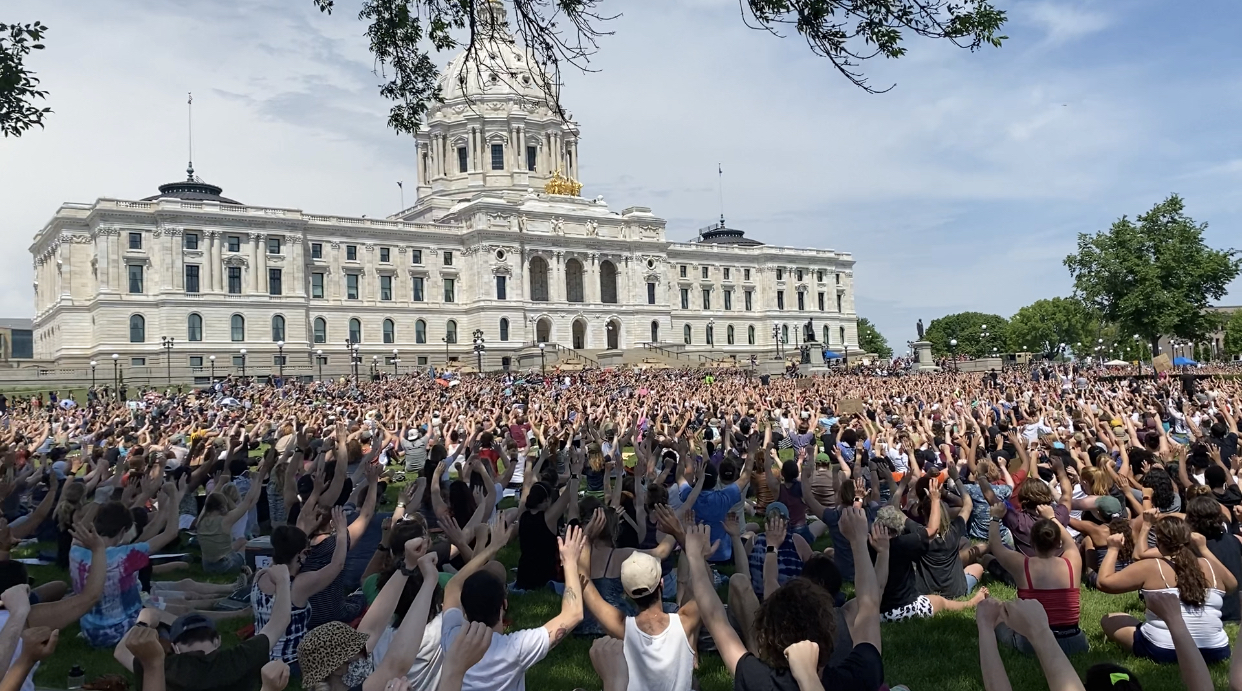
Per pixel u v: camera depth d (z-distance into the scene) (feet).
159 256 394.73
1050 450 69.26
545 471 65.98
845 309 603.67
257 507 76.23
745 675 23.54
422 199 557.74
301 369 403.95
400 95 88.69
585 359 434.30
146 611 34.94
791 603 23.38
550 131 544.21
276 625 31.91
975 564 55.01
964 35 68.03
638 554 28.37
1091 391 165.17
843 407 137.49
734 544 40.19
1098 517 51.37
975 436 71.77
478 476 64.69
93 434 122.93
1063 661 22.63
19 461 81.92
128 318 388.37
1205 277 304.50
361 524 47.93
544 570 53.93
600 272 520.01
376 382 314.55
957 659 41.27
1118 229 314.14
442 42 84.33
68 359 394.52
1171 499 50.39
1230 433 81.87
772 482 65.41
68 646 45.01
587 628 45.24
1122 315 310.86
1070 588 39.73
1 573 36.68
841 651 27.30
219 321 403.34
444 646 29.22
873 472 61.21
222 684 28.58
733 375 346.95
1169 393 163.02
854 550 29.19
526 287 475.31
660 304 518.37
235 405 206.28
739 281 563.48
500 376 346.95
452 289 475.72
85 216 400.88
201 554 63.46
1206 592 37.60
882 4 67.51
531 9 75.31
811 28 69.05
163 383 356.18
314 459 75.92
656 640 27.53
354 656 24.64
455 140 538.06
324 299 439.22
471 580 28.53
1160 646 38.52
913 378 282.15
